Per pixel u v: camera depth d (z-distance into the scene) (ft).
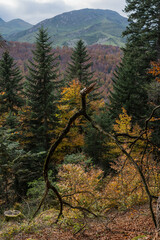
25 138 64.49
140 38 68.13
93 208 27.25
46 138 65.16
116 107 75.51
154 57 64.13
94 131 53.78
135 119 66.80
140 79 70.74
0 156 42.65
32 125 67.97
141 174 6.37
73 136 59.93
